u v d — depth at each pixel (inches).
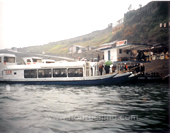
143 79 1087.0
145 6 2357.3
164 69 1202.0
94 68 1002.7
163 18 1979.6
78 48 2960.1
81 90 753.6
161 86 913.5
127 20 2581.2
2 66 1136.8
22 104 449.1
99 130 261.9
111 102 472.4
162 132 251.4
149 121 301.1
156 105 431.8
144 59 1214.9
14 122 298.2
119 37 2514.8
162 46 1305.4
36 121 303.7
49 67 1031.0
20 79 1084.5
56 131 258.7
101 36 3772.1
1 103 462.6
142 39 1999.3
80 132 254.2
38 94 635.5
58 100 506.9
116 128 269.1
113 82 968.3
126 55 1331.2
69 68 1003.3
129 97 557.0
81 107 411.5
